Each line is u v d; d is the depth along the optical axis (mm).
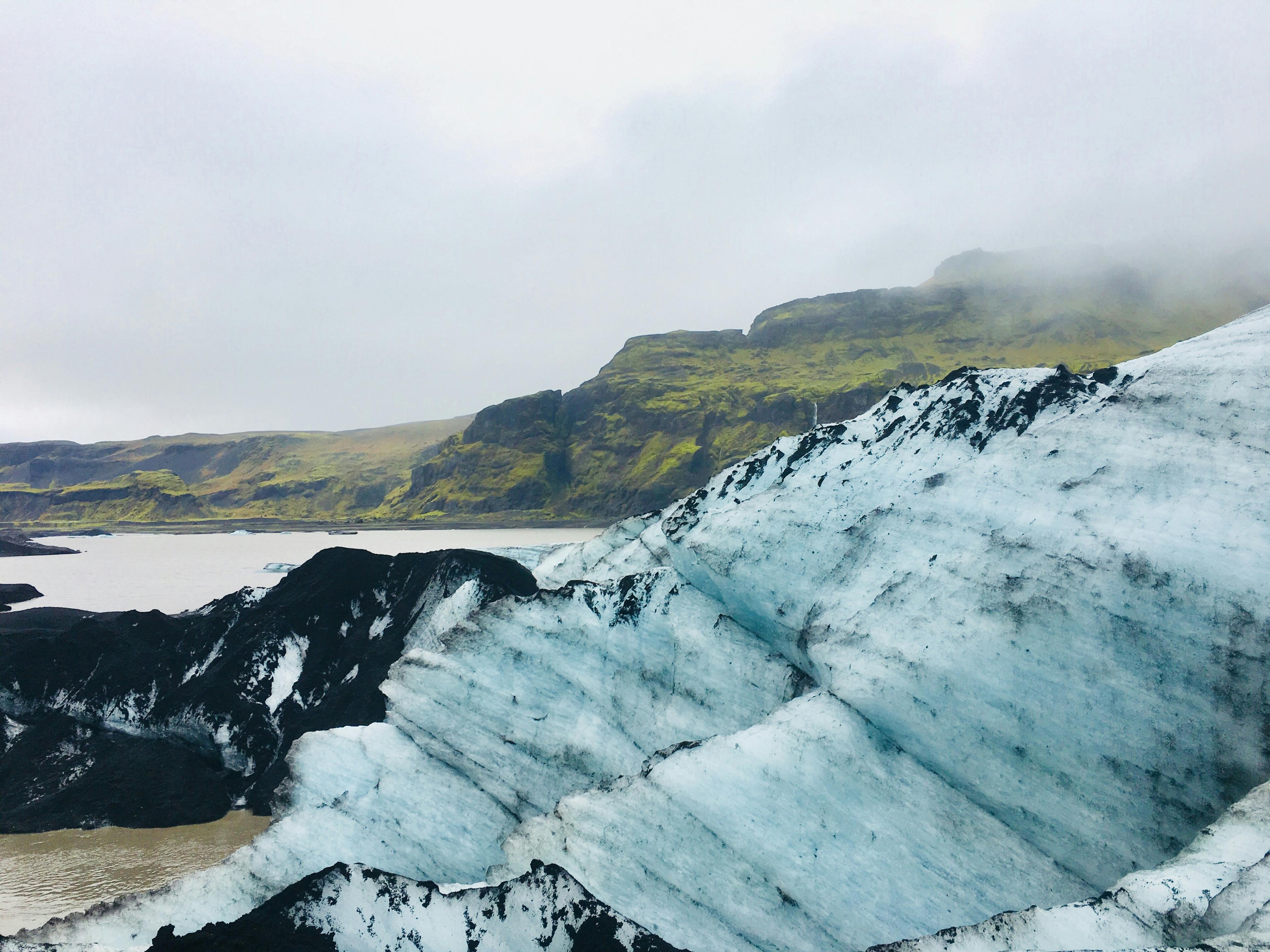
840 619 20469
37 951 17047
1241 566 16125
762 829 17578
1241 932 11430
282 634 35562
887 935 16156
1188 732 15750
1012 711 17109
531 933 16562
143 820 28047
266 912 16484
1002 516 19500
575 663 24188
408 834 21828
